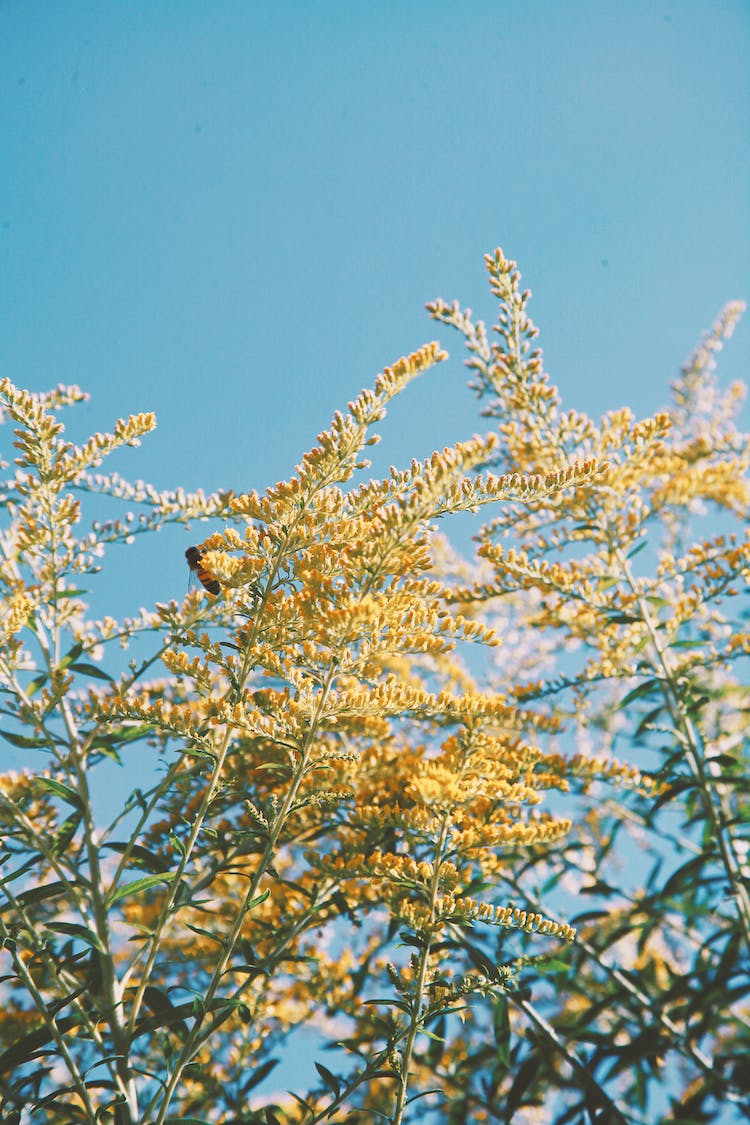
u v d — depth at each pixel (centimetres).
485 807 291
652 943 420
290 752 282
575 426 346
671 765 328
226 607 294
